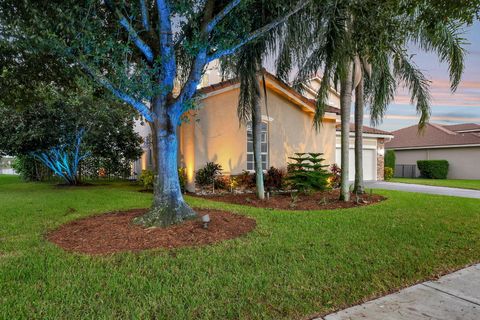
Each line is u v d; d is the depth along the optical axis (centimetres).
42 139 1280
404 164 2641
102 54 480
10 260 417
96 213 735
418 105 1099
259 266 404
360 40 699
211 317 287
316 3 664
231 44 574
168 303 309
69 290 333
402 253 463
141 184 1548
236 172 1220
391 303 324
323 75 904
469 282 380
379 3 601
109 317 282
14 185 1555
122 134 1505
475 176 2189
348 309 310
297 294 334
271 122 1284
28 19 477
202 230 543
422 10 565
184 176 1198
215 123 1172
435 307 317
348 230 589
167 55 532
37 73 653
